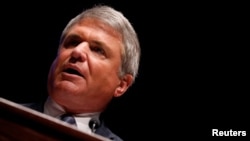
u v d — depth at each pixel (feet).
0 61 32.94
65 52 16.03
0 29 33.06
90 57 15.81
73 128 8.16
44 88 32.94
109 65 16.28
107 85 16.28
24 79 33.01
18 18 33.22
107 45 16.39
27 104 16.35
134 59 17.80
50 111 15.89
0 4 32.99
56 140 8.16
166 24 34.42
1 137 7.86
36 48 33.27
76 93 15.37
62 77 15.52
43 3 33.19
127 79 17.74
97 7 17.76
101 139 8.09
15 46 33.19
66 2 33.09
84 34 16.40
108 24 16.90
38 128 8.08
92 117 16.37
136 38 18.02
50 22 33.19
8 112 7.98
